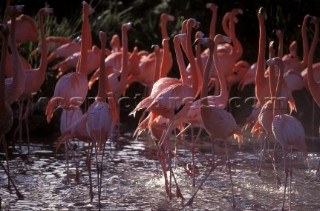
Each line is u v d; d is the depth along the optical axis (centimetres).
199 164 1168
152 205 888
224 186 1002
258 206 884
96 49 1520
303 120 1686
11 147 1289
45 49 1239
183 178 1056
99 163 1160
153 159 1208
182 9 2156
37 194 936
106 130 859
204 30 2061
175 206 884
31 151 1255
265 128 1009
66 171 1091
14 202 890
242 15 2103
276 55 1970
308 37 1962
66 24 1961
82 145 1336
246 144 1359
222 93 1090
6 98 978
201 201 912
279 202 905
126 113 1752
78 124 917
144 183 1019
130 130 1563
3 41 878
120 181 1027
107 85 1073
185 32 1124
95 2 2244
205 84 912
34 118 1421
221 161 1188
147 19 2180
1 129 898
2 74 876
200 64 1076
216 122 892
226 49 1661
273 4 2053
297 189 978
